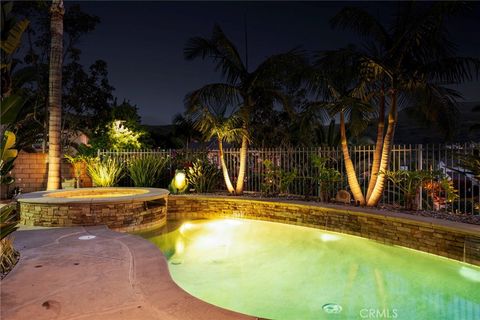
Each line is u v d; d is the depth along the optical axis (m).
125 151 13.66
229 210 9.95
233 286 4.91
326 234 7.88
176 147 21.88
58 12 10.68
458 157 6.88
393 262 5.90
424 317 3.94
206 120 10.98
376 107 8.79
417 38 7.43
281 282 5.06
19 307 3.25
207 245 7.11
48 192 9.27
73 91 18.41
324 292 4.68
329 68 8.39
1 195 10.95
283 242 7.27
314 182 9.96
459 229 5.62
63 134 18.91
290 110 11.24
